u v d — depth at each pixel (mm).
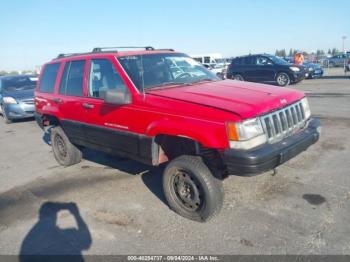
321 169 4848
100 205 4273
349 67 20266
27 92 11141
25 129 9906
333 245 3076
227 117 3221
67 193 4742
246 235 3334
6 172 5969
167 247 3254
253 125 3254
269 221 3555
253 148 3234
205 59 31891
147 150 4012
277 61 17516
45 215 4129
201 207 3590
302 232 3312
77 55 5359
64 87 5414
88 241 3469
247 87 4164
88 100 4785
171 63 4723
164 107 3691
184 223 3682
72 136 5469
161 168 5410
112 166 5742
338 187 4234
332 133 6750
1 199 4719
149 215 3916
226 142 3225
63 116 5434
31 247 3438
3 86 11648
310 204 3855
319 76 20281
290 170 4871
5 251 3393
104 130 4574
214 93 3807
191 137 3451
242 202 4016
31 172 5844
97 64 4695
